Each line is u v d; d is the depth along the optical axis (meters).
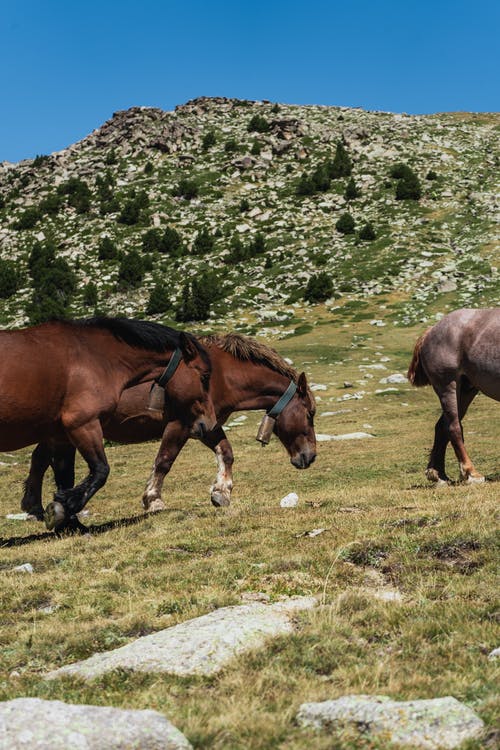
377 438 25.16
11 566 9.10
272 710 4.57
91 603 7.30
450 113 130.00
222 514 11.18
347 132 105.31
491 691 4.62
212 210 88.50
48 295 71.06
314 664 5.37
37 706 3.96
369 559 7.73
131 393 12.18
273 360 11.61
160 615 6.75
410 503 10.88
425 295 60.69
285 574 7.52
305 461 11.73
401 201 85.69
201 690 5.05
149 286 72.38
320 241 77.62
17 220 92.56
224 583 7.49
